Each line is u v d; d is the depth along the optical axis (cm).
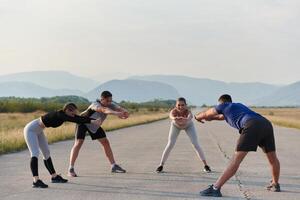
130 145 2034
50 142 2122
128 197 869
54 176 1027
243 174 1159
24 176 1112
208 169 1196
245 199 855
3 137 1928
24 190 933
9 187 966
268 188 945
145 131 3216
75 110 998
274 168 933
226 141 2325
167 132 3089
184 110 1184
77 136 1123
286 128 3791
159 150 1797
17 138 1923
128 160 1447
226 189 953
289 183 1030
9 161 1409
